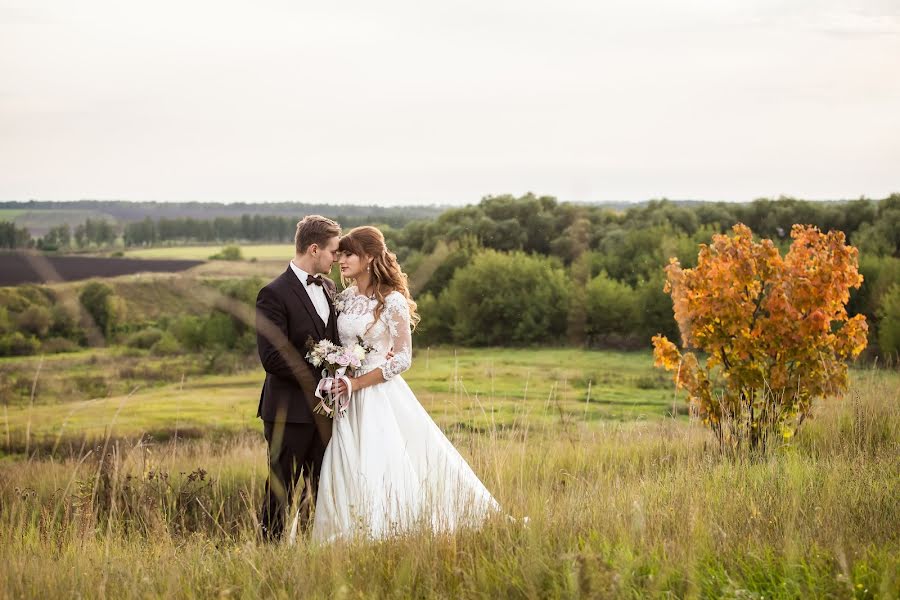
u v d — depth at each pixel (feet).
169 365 85.10
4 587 10.70
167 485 18.54
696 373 22.44
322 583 10.12
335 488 15.37
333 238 16.15
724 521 11.51
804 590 8.80
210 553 12.53
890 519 11.42
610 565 9.49
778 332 21.43
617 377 103.86
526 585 9.33
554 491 15.62
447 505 14.02
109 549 12.80
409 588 9.55
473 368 109.09
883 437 20.53
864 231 182.50
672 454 21.17
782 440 20.65
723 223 188.34
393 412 16.07
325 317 16.31
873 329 131.23
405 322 16.34
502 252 179.73
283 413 14.78
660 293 148.77
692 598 8.36
